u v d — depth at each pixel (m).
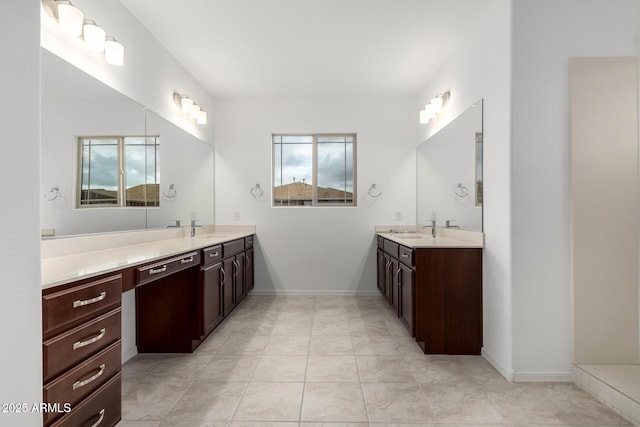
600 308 2.19
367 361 2.51
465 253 2.65
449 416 1.81
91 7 2.14
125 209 2.55
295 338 2.98
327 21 2.71
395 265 3.31
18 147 1.04
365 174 4.47
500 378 2.26
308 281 4.49
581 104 2.19
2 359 0.99
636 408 1.74
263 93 4.33
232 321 3.44
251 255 4.36
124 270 1.71
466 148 2.90
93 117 2.17
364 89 4.22
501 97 2.33
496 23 2.40
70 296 1.31
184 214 3.59
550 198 2.22
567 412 1.86
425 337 2.65
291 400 1.97
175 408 1.89
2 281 0.99
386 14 2.62
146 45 2.81
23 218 1.06
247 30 2.84
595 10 2.20
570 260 2.22
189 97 3.70
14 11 1.03
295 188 4.63
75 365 1.33
